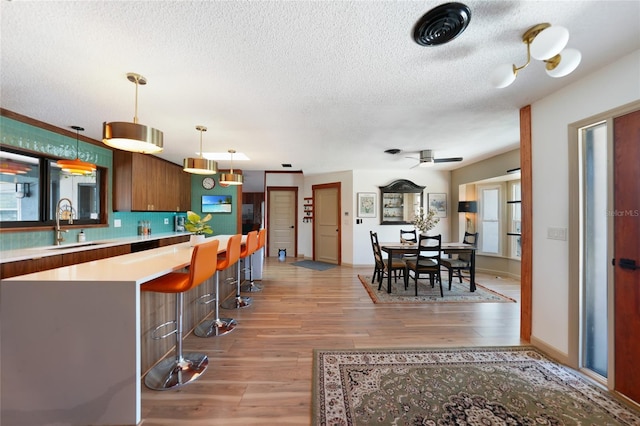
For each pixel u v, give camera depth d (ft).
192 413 5.20
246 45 5.24
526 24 4.71
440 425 4.90
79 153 11.89
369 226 20.24
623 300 5.68
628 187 5.62
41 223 10.50
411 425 4.90
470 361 7.04
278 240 24.43
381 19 4.53
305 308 11.07
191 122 9.64
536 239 7.84
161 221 18.42
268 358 7.18
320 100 7.82
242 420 5.04
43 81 6.64
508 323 9.61
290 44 5.22
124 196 13.83
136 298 4.87
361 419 5.04
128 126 5.71
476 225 18.76
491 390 5.87
